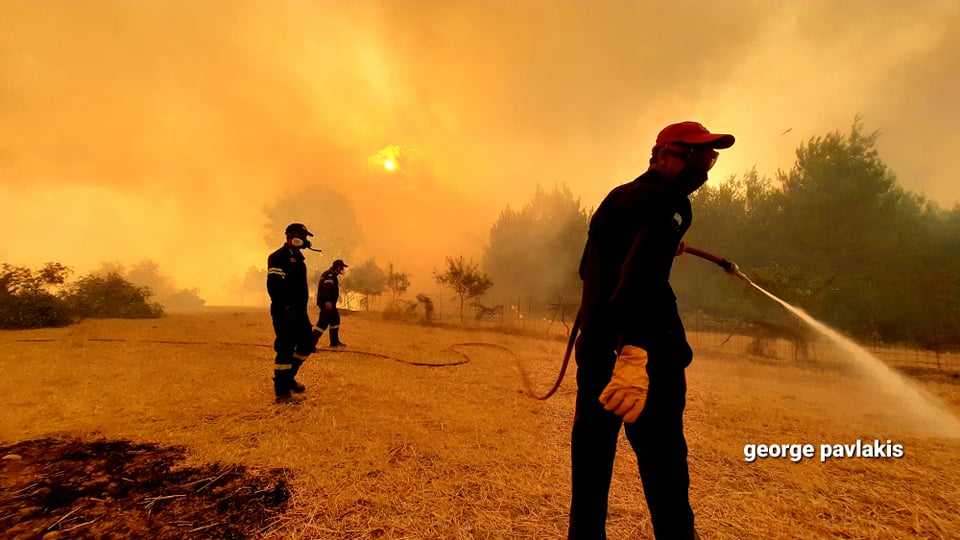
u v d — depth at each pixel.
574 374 6.31
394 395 4.69
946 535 2.11
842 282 11.51
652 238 1.25
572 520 1.45
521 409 4.30
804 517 2.27
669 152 1.45
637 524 2.13
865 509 2.37
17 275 11.59
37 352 6.82
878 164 19.91
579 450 1.45
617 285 1.27
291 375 4.44
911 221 18.83
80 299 14.05
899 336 11.10
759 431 3.83
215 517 2.14
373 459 2.86
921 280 11.44
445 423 3.71
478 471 2.73
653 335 1.30
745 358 9.91
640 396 1.10
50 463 2.71
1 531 1.98
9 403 3.99
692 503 2.41
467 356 8.00
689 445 3.39
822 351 10.55
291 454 2.91
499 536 2.01
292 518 2.13
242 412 3.89
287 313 4.35
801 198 20.88
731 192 24.12
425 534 2.01
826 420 4.29
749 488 2.62
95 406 3.94
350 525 2.08
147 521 2.10
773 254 20.88
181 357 6.61
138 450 2.96
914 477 2.82
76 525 2.04
